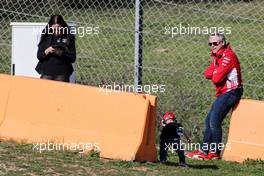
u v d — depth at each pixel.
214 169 35.00
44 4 58.44
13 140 37.38
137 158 34.25
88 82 51.72
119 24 63.62
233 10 64.00
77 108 36.12
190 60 61.34
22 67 45.19
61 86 36.78
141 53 41.50
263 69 58.22
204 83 50.16
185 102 44.78
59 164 33.00
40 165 32.50
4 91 38.62
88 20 60.09
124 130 34.91
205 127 39.12
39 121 37.09
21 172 30.97
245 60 60.56
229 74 37.88
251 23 64.25
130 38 64.62
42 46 41.16
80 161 33.88
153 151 35.09
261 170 35.19
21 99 37.91
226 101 38.03
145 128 34.56
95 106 35.75
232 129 38.19
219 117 38.28
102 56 62.72
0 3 58.78
